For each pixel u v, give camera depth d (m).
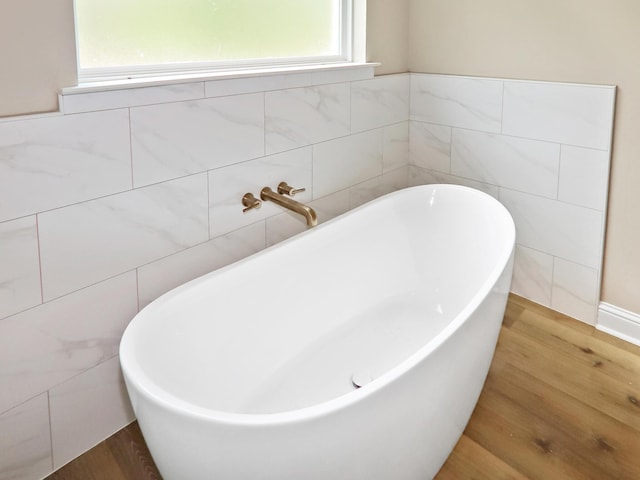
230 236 2.07
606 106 2.15
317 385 1.96
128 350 1.42
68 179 1.55
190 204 1.90
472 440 1.80
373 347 2.17
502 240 2.10
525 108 2.40
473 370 1.64
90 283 1.67
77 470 1.71
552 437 1.81
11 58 1.41
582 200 2.32
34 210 1.49
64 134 1.52
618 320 2.33
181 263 1.92
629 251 2.24
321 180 2.42
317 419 1.14
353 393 1.20
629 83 2.09
